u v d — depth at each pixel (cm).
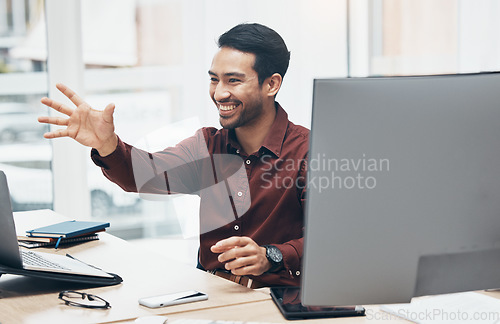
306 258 96
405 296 98
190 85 350
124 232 351
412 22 395
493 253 98
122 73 342
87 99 337
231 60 168
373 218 95
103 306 122
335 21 382
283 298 125
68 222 198
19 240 182
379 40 397
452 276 98
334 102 92
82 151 338
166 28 345
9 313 120
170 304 124
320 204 94
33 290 136
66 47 330
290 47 371
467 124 94
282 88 374
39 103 331
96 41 336
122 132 343
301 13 371
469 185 95
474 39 386
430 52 396
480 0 382
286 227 173
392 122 93
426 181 94
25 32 325
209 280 144
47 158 336
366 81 92
